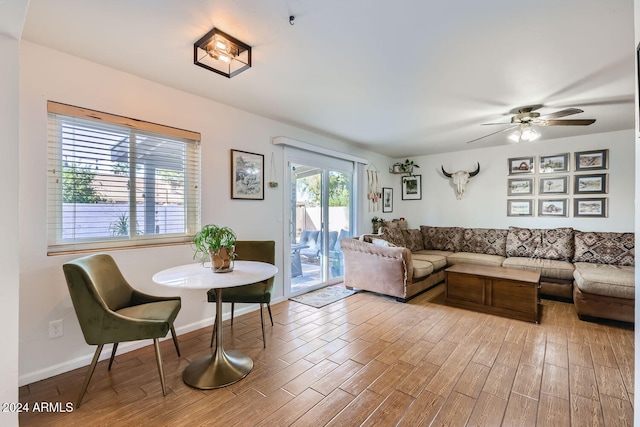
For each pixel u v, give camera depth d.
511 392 1.83
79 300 1.69
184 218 2.78
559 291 3.65
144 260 2.46
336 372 2.06
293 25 1.72
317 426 1.55
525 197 4.68
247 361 2.18
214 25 1.72
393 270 3.64
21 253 1.91
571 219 4.31
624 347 2.43
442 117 3.41
